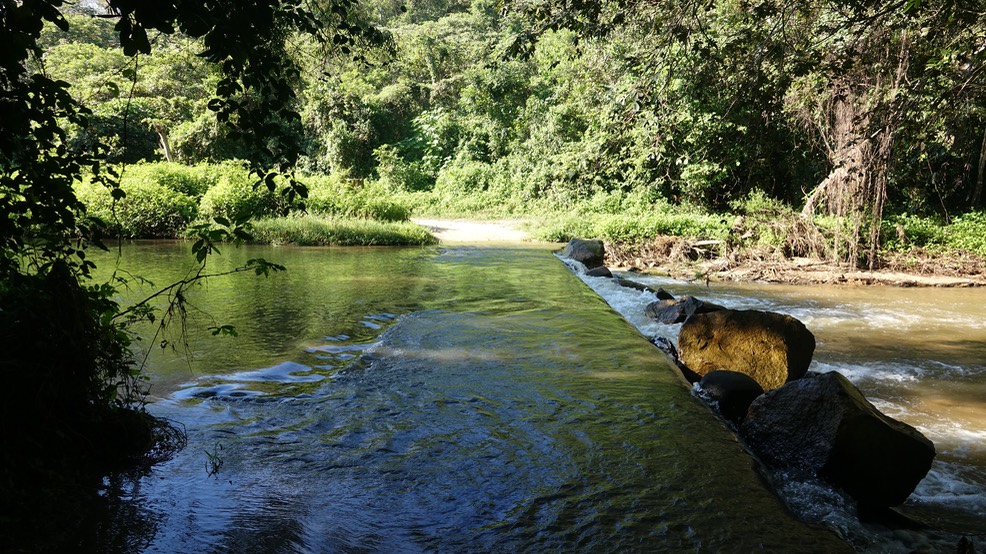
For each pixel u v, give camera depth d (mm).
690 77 6930
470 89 33844
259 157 3357
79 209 3393
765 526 3008
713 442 4027
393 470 3578
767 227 17422
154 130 27812
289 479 3449
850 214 16562
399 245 18031
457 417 4398
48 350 3350
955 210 22281
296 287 9961
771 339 6242
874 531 3580
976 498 4152
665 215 20141
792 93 11164
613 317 7840
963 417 5797
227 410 4477
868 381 6887
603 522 3029
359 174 35812
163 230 18500
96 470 3434
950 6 5910
